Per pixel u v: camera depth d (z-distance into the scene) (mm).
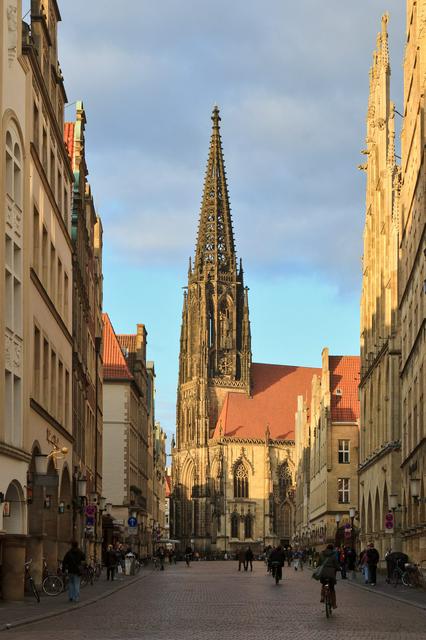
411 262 82125
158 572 121562
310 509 180500
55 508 64938
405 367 85312
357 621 41031
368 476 111875
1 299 45500
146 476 174750
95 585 75250
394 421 93562
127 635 33906
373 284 112500
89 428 95875
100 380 116438
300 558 128125
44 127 60906
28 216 52312
